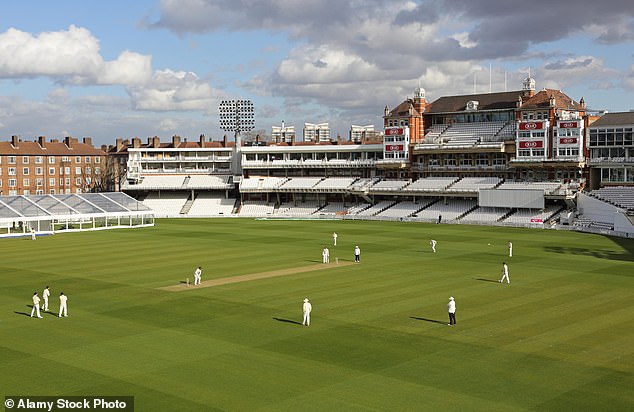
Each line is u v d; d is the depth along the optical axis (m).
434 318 43.22
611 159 114.88
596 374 31.52
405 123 142.50
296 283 57.00
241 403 28.14
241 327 41.47
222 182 158.88
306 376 31.61
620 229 94.31
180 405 27.98
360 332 39.81
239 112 162.50
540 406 27.55
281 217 141.12
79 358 34.94
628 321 41.84
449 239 92.19
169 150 163.50
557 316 43.41
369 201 142.38
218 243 89.81
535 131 122.56
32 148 172.50
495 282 56.69
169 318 44.22
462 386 30.05
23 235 101.75
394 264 68.00
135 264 69.56
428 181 134.00
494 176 131.38
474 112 138.50
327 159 155.62
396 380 30.92
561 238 91.75
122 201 124.56
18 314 45.97
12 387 30.53
